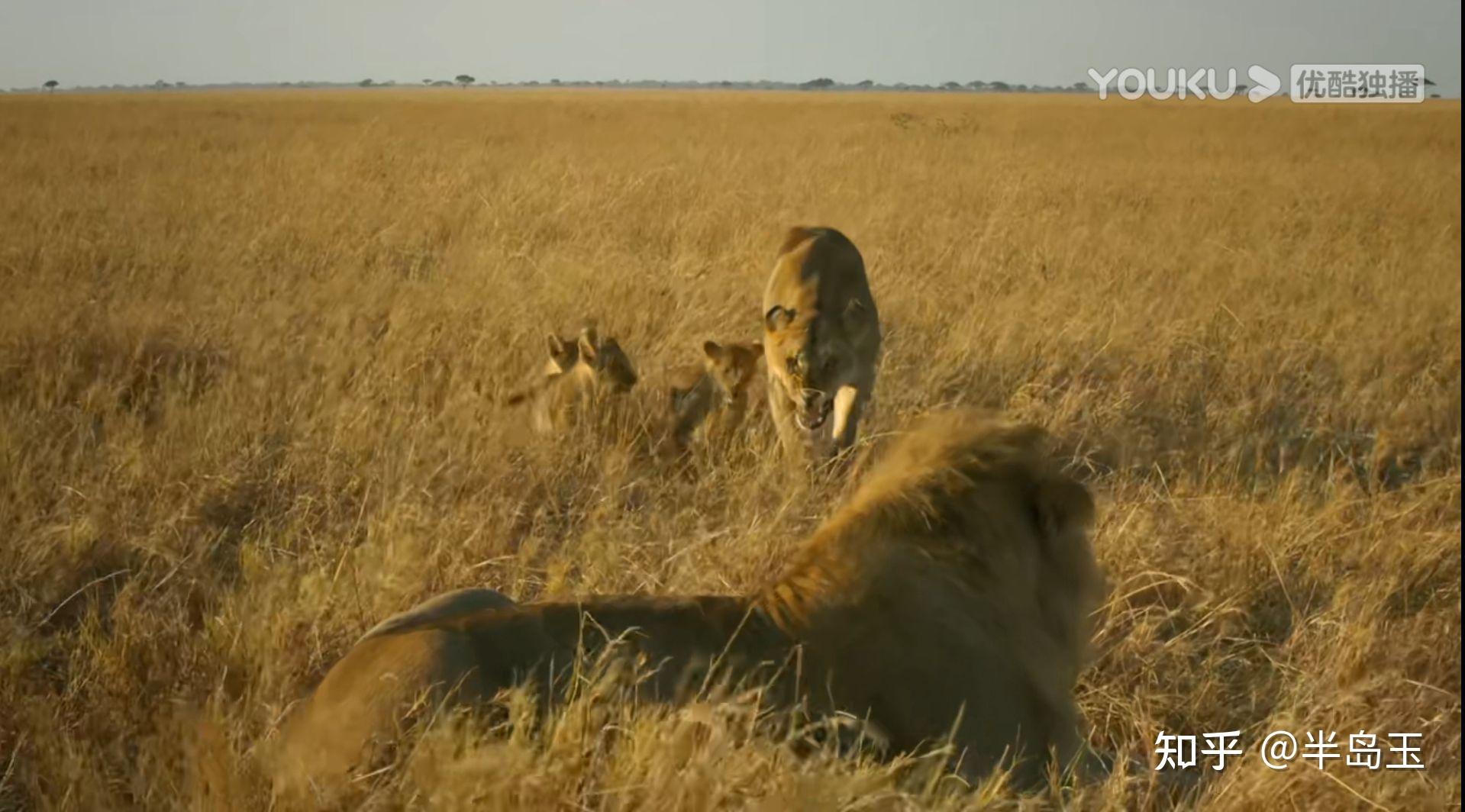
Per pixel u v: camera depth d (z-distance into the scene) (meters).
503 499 7.80
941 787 4.26
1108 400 10.09
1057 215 21.53
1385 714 5.70
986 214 21.23
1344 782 5.02
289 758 4.22
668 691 4.36
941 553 4.66
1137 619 6.68
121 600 6.30
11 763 4.88
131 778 4.68
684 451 9.08
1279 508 7.82
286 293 12.89
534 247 15.99
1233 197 25.22
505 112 63.56
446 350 10.62
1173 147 39.97
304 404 9.01
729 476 8.34
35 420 8.67
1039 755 4.64
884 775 4.15
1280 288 15.29
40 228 16.58
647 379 10.03
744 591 6.57
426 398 9.52
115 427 8.73
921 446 4.97
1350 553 7.41
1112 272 15.79
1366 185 27.86
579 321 11.58
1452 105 91.19
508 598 5.27
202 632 5.98
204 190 21.56
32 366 10.05
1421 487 8.74
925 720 4.41
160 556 6.96
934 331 12.12
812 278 9.82
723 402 9.48
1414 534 7.57
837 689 4.42
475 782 3.90
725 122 54.03
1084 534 5.09
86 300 12.11
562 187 21.67
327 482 7.89
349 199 20.36
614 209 19.45
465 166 26.47
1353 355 11.94
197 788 4.33
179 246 15.59
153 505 7.44
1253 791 4.96
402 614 5.05
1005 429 4.99
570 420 9.22
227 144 33.91
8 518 7.12
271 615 5.78
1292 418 10.29
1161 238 19.06
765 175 27.67
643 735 4.10
